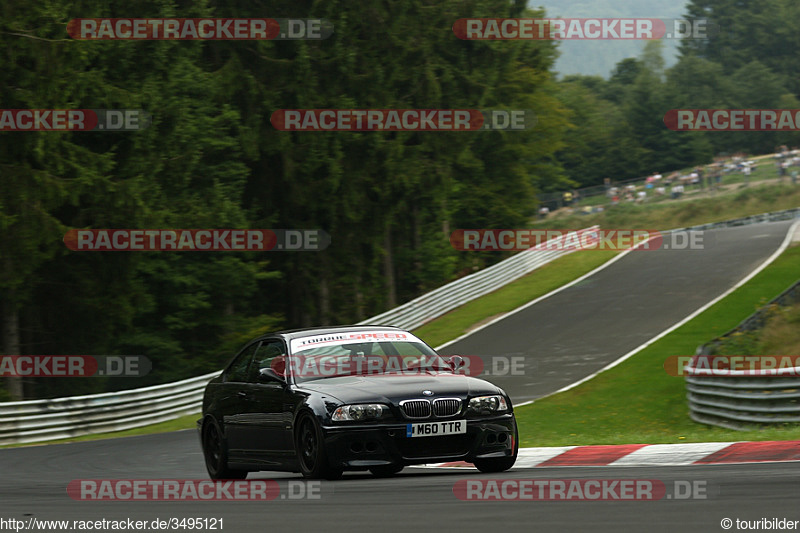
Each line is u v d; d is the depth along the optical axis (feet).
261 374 104.32
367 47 453.58
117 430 262.26
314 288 469.57
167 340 406.41
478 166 613.11
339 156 434.30
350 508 69.87
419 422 94.22
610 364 285.64
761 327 235.61
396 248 554.05
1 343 336.08
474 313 396.98
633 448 115.96
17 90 293.02
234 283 411.75
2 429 236.63
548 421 211.61
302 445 97.45
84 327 355.97
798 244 444.14
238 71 408.67
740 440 130.00
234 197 424.05
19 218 294.05
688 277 408.67
